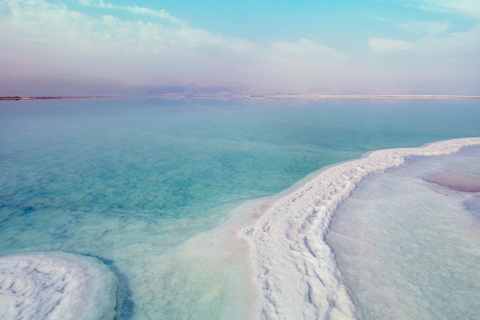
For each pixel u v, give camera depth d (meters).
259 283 4.16
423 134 17.20
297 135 17.39
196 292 4.27
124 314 3.86
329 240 5.35
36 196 8.13
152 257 5.14
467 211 6.55
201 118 25.38
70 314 3.75
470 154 11.87
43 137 16.58
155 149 13.96
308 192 7.74
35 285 4.30
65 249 5.43
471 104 40.44
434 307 3.71
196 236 5.78
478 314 3.59
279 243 5.22
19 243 5.66
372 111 31.03
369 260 4.72
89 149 13.86
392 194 7.61
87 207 7.45
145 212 7.18
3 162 11.48
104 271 4.71
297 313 3.57
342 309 3.64
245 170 10.66
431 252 4.95
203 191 8.60
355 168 9.91
